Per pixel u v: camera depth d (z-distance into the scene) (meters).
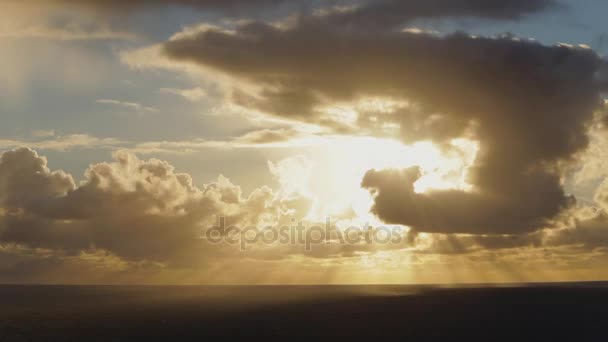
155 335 123.50
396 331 128.50
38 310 187.12
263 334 124.38
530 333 126.56
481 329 133.00
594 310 187.50
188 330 131.38
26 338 121.44
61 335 124.75
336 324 142.38
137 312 178.50
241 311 182.75
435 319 154.38
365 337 120.00
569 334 125.56
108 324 144.00
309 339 117.06
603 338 120.38
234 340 116.38
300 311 181.88
